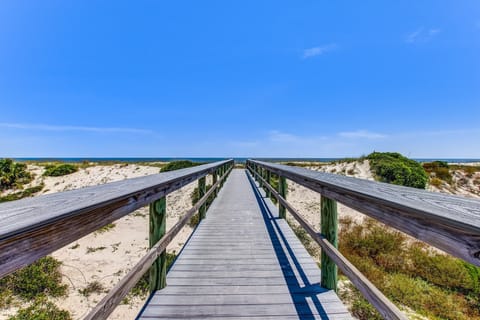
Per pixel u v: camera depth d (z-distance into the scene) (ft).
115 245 20.49
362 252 16.03
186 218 7.35
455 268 12.94
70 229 2.80
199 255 8.70
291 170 8.95
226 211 15.71
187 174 7.77
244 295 6.13
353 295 10.15
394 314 2.90
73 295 13.08
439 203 2.78
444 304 10.82
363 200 4.19
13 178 46.11
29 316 11.03
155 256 4.92
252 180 32.65
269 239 10.41
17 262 2.19
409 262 14.53
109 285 14.25
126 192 3.74
